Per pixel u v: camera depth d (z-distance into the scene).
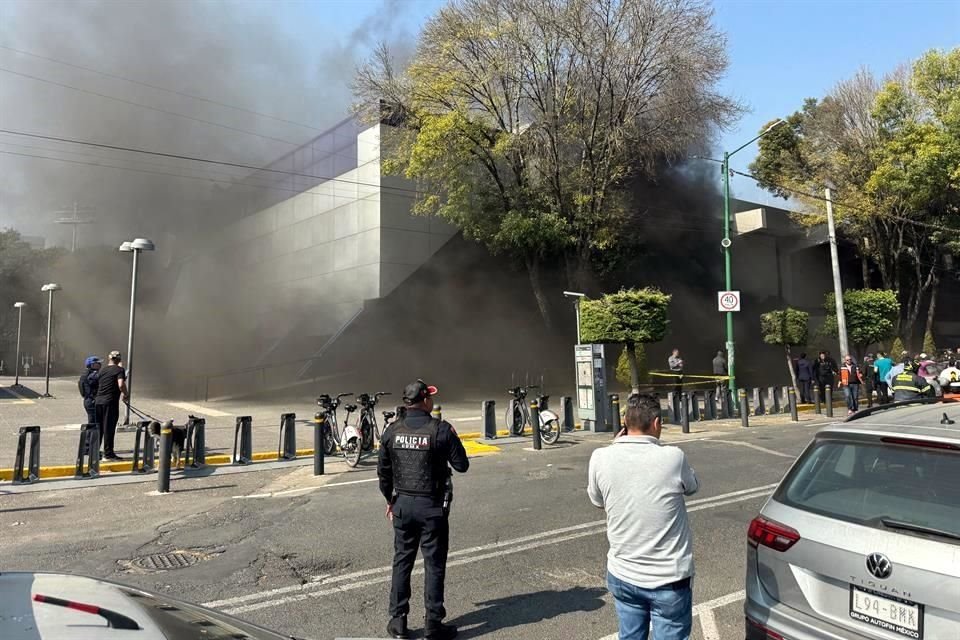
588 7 19.48
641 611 2.63
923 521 2.53
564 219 20.52
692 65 19.86
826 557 2.65
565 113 20.69
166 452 7.89
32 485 8.17
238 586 4.61
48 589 1.68
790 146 28.45
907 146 23.33
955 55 22.78
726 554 5.22
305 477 8.85
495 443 11.84
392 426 3.96
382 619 4.03
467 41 19.70
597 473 2.78
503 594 4.42
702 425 15.12
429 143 18.75
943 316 35.72
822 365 18.03
